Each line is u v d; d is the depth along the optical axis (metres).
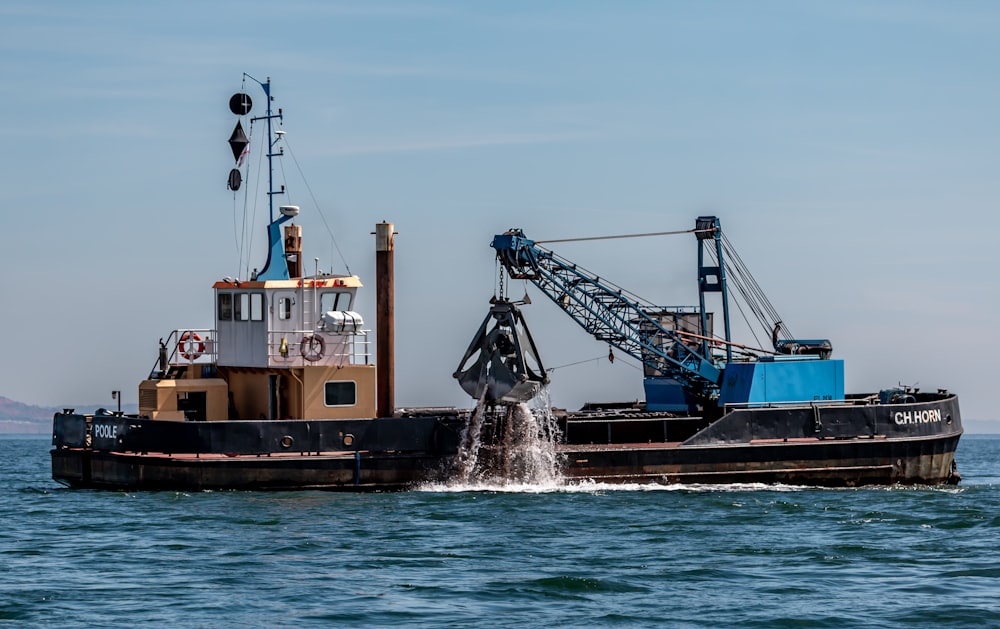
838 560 55.44
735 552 57.28
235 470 73.81
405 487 75.94
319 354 77.06
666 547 58.50
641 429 82.12
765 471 80.88
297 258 80.75
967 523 65.88
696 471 79.75
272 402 78.62
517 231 85.94
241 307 79.06
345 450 75.12
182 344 80.69
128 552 56.69
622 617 45.22
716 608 46.50
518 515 67.25
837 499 75.38
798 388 84.62
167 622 44.28
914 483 84.38
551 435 78.75
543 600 47.69
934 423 85.56
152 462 74.75
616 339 89.94
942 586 49.94
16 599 47.34
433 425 76.50
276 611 45.81
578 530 62.91
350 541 59.47
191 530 62.31
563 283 88.44
